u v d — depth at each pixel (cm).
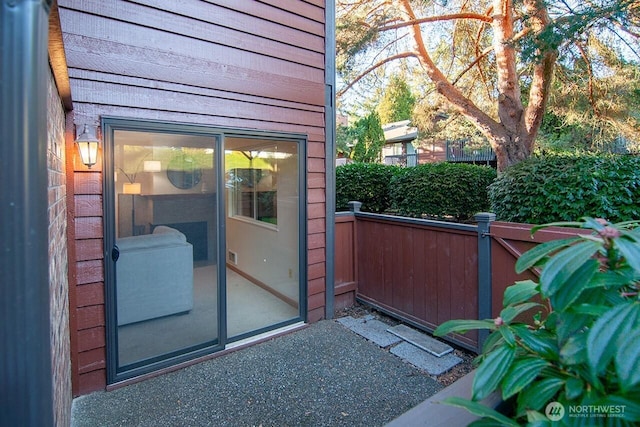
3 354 68
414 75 866
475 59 784
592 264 87
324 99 389
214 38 306
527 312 256
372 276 426
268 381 277
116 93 261
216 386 271
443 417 100
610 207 320
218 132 310
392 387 271
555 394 88
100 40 254
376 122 1702
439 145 1524
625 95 681
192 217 302
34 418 70
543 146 838
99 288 262
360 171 707
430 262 358
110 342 266
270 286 411
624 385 68
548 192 353
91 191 255
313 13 374
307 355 319
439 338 349
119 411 240
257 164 406
